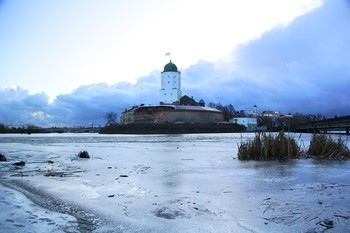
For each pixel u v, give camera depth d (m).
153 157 22.95
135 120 157.50
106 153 27.41
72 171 15.09
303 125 98.69
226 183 11.16
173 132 137.25
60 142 54.78
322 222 6.46
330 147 20.97
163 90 169.12
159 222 6.67
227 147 35.53
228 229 6.19
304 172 13.63
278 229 6.12
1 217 6.54
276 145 20.55
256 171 14.22
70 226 6.28
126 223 6.63
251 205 7.92
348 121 67.38
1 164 18.23
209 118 159.00
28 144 47.38
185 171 14.69
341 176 12.38
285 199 8.46
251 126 176.38
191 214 7.23
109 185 11.02
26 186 10.80
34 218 6.63
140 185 10.98
